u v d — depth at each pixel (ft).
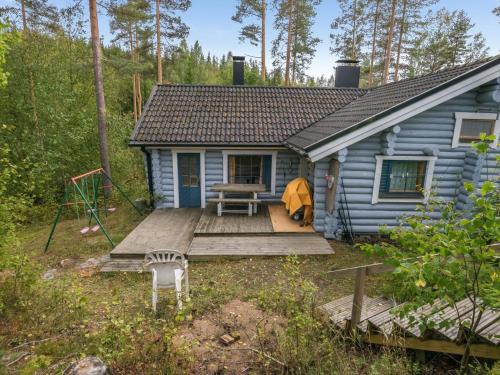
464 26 71.05
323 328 12.51
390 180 24.23
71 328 13.12
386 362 10.00
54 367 10.17
